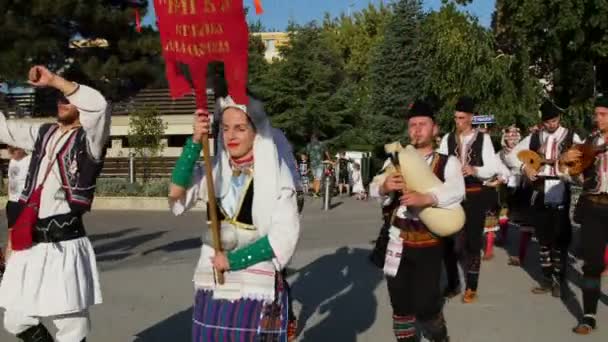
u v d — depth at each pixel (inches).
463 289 334.6
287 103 1471.5
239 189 151.3
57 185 180.9
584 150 262.8
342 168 1018.1
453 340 251.3
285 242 146.6
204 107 148.6
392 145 203.5
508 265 396.8
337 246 465.7
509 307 300.8
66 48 1188.5
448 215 195.5
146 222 669.9
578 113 994.1
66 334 183.2
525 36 1047.6
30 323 183.5
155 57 1233.4
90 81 1145.4
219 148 156.3
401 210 203.5
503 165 348.2
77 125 186.7
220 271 147.3
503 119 936.3
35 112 1275.8
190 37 143.6
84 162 181.9
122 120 1242.0
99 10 1121.4
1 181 932.0
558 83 1111.0
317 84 1470.2
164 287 335.6
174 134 1275.8
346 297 314.5
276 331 150.0
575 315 287.3
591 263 260.5
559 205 318.0
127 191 850.1
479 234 307.6
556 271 319.9
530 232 389.4
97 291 187.8
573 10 1018.7
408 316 204.7
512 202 403.9
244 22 143.5
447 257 313.6
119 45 1159.0
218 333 147.8
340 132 1501.0
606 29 1040.2
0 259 341.4
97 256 456.4
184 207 158.4
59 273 178.4
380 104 1561.3
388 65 1558.8
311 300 310.0
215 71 156.1
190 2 142.6
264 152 151.6
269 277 148.8
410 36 1558.8
